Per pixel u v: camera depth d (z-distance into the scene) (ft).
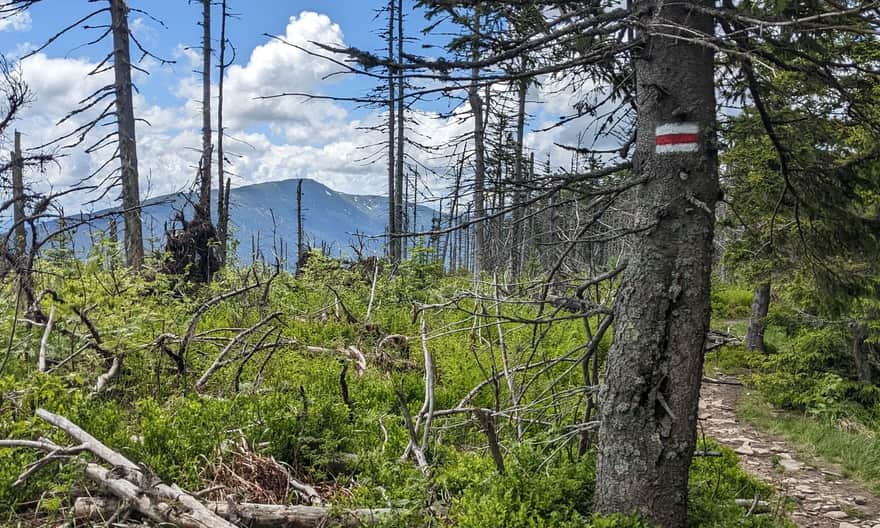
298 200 84.28
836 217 14.93
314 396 21.89
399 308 42.73
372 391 24.18
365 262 55.21
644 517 12.89
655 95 12.52
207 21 84.74
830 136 14.26
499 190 13.41
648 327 12.81
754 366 43.37
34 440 15.84
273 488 15.84
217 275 47.85
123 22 50.62
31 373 19.13
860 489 23.56
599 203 13.79
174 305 34.09
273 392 20.40
